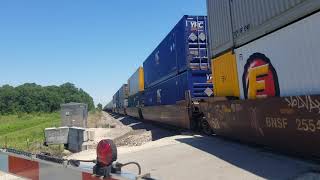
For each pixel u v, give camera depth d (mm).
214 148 13266
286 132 9805
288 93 9961
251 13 11859
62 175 3492
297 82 9547
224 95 14656
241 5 12555
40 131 36906
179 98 21703
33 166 3998
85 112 36719
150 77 34125
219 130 15164
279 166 9281
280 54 10281
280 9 10125
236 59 13266
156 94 30656
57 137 27938
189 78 19469
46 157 3820
